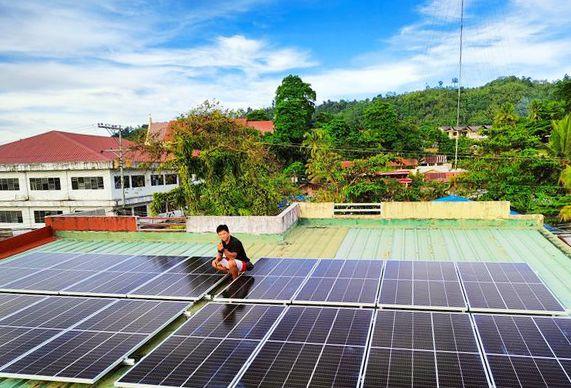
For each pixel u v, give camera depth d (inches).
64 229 643.5
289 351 229.8
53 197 1777.8
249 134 1043.9
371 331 248.1
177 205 914.1
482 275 343.0
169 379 212.2
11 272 433.7
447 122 5974.4
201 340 251.4
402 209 637.9
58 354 248.8
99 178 1718.8
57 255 499.5
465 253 485.1
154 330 273.6
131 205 1793.8
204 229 597.6
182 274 388.2
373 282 336.2
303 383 198.5
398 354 218.7
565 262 434.3
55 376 226.8
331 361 216.1
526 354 212.4
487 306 277.9
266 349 234.1
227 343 245.0
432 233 584.4
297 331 253.9
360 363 212.4
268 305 302.4
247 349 236.1
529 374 194.7
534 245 503.8
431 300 292.0
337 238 580.7
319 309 287.3
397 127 3152.1
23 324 295.3
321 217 669.9
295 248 538.3
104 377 245.6
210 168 874.8
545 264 430.6
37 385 245.1
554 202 1454.2
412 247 521.3
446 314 267.1
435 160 3491.6
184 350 240.7
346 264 395.2
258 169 963.3
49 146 1953.7
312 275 364.2
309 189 2247.8
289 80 2925.7
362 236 586.2
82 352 249.6
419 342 230.5
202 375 212.8
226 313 291.6
